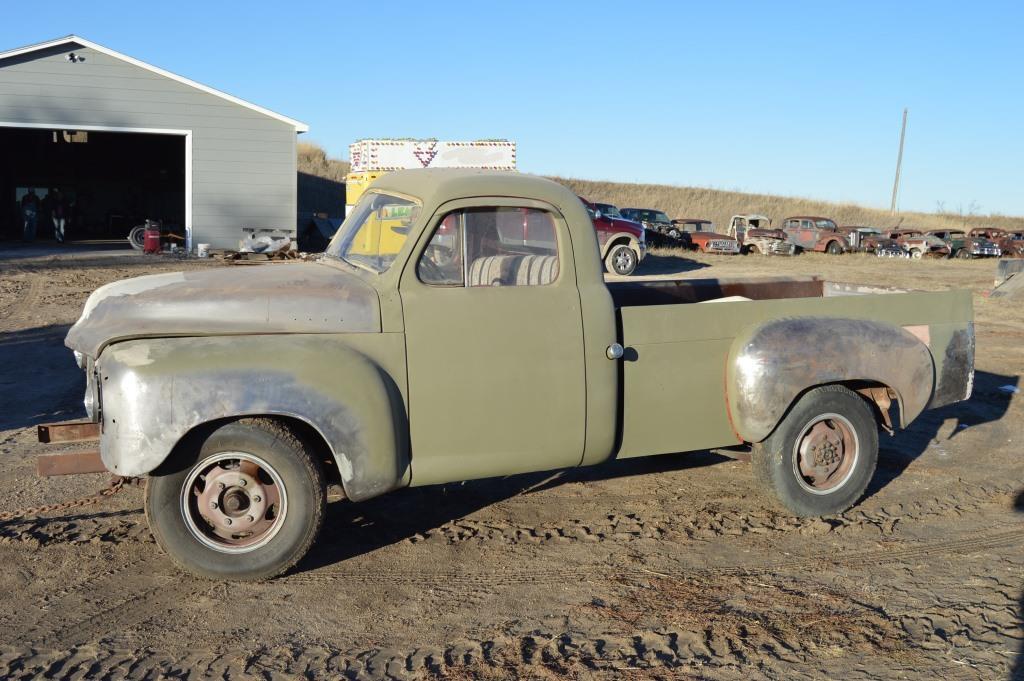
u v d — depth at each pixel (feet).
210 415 12.75
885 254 110.11
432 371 14.20
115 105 79.92
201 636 12.21
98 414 13.30
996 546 15.83
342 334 13.79
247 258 79.66
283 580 14.06
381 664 11.55
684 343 16.15
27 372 29.25
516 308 14.70
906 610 13.21
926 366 17.29
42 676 11.09
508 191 14.78
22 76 76.89
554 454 15.12
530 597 13.58
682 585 14.05
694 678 11.23
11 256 72.23
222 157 83.51
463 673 11.30
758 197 201.87
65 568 14.23
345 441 13.39
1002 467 20.72
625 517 17.08
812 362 16.25
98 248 87.30
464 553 15.25
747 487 19.01
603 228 72.90
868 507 17.84
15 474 18.86
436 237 14.38
